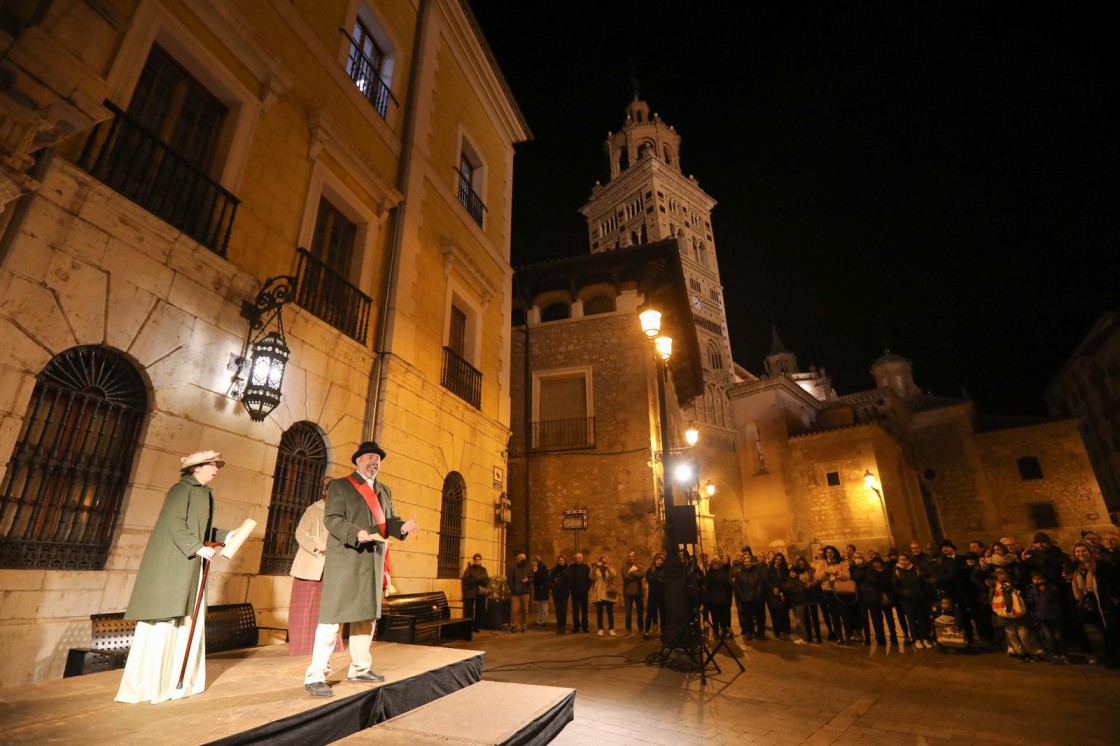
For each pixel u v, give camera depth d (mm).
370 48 10062
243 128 6633
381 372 8328
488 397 12055
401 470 8461
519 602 10805
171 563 3277
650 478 14836
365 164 8594
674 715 4793
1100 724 4562
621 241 52062
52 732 2553
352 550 3633
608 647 8562
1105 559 7020
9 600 3957
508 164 14961
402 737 3188
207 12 6246
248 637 5453
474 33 12828
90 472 4641
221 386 5809
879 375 46219
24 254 4250
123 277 4957
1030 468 28938
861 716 4855
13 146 3998
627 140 57500
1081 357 33312
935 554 9461
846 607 9195
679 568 7516
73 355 4660
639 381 15906
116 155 5125
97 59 4832
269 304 6344
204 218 5973
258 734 2699
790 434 30078
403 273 9188
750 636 9938
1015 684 6086
